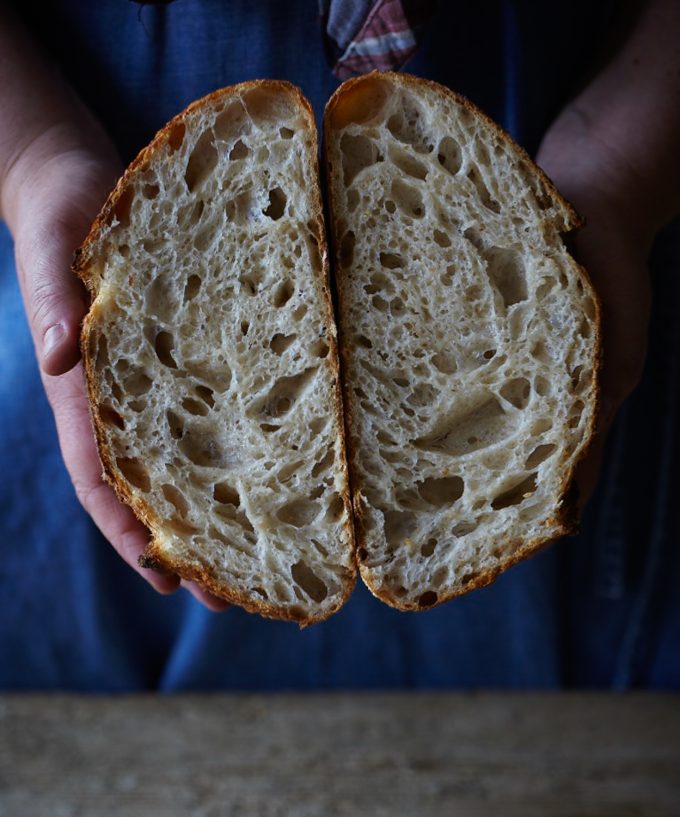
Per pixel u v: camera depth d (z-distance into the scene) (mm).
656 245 667
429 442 467
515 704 752
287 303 445
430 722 738
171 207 437
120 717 748
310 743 722
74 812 675
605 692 760
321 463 459
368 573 457
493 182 444
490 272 457
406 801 678
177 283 443
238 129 442
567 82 622
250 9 561
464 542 457
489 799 679
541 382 459
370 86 436
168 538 452
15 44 560
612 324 522
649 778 691
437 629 764
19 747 724
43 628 762
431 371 452
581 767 700
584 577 754
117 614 758
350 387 451
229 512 461
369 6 490
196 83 583
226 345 445
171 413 453
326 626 767
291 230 442
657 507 729
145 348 442
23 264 499
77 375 498
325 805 676
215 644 762
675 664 776
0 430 690
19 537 725
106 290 436
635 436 711
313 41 565
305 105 430
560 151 578
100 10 576
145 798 684
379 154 449
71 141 544
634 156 564
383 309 455
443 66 586
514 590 736
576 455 453
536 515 457
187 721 742
